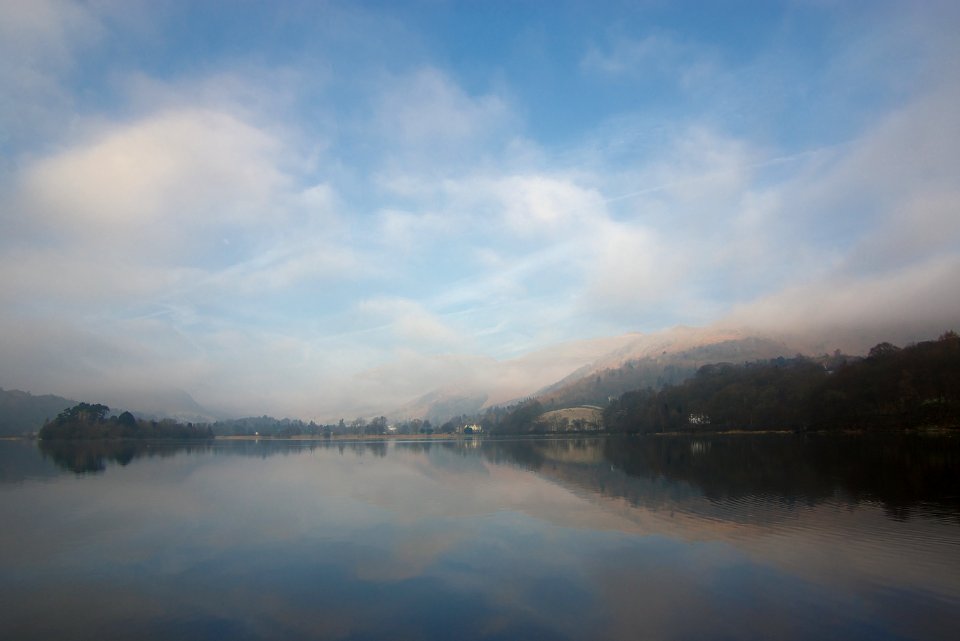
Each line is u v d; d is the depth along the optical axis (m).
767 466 75.19
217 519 41.41
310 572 27.64
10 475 76.62
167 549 32.50
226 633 20.47
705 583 24.98
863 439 131.75
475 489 57.50
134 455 127.06
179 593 24.80
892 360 156.75
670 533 34.59
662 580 25.50
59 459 109.81
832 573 26.11
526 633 20.00
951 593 23.34
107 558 30.62
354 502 49.25
